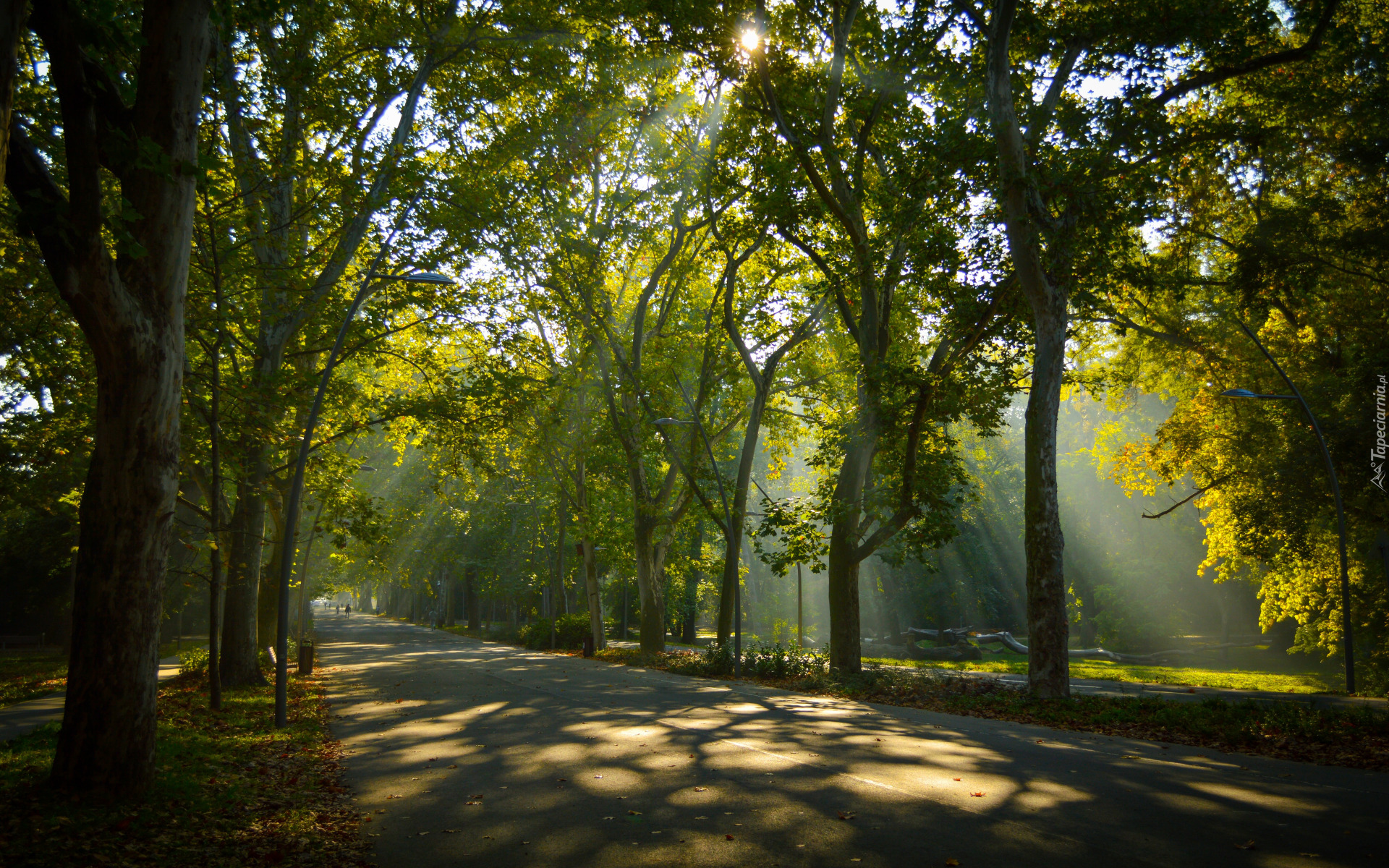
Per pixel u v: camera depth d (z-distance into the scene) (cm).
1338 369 2550
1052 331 1659
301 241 2016
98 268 730
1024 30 1664
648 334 3145
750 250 2619
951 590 5331
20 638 4409
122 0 927
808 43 2053
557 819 751
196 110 836
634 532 3678
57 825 667
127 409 783
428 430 2189
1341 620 2978
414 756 1113
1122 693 2127
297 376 1652
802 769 968
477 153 2142
